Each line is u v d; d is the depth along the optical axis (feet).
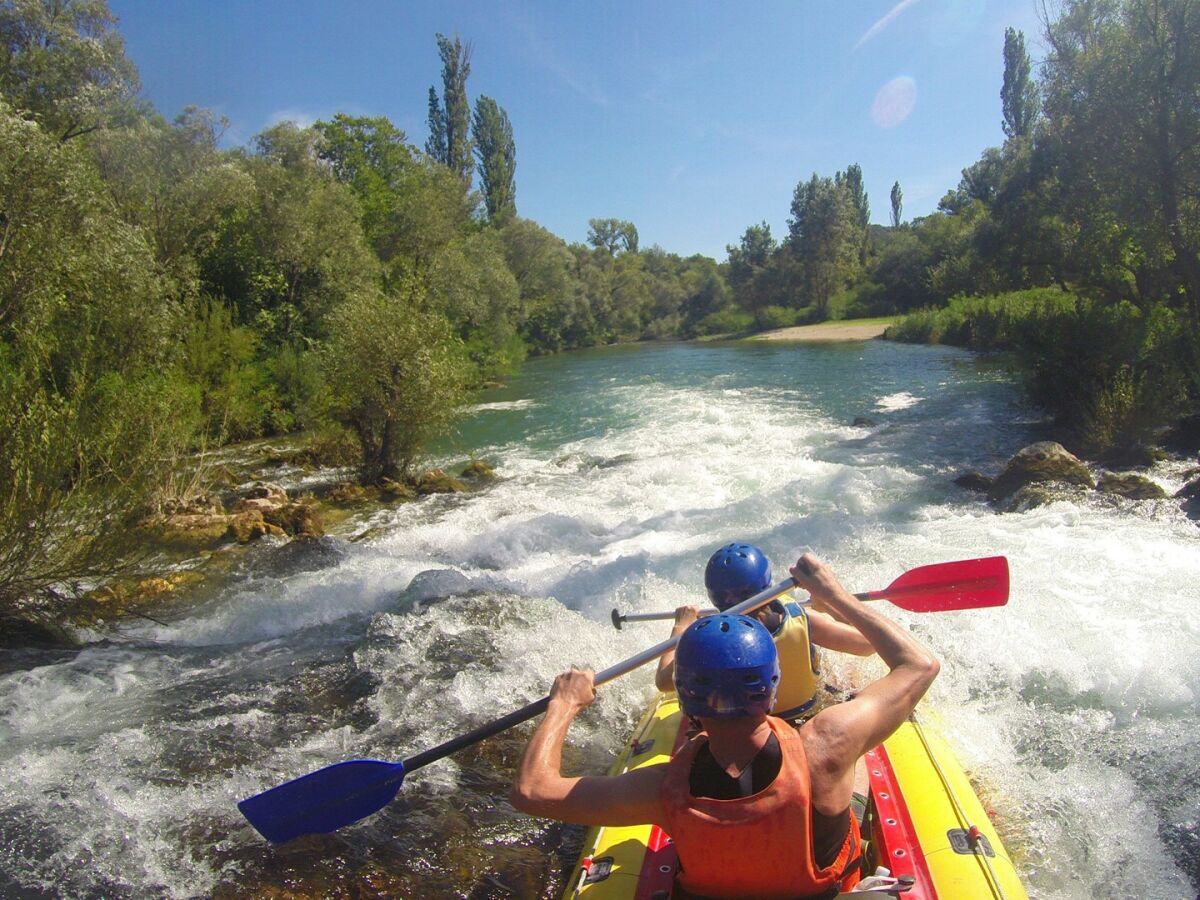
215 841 13.08
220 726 16.83
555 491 38.34
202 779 14.87
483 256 110.93
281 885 12.04
